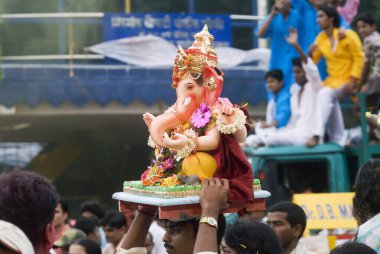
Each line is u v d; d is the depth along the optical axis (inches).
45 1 495.2
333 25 369.1
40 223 110.7
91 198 555.2
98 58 462.6
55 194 113.2
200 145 141.9
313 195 271.3
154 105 468.1
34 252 109.2
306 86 353.1
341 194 272.2
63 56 464.4
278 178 344.5
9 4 493.4
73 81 455.8
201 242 133.2
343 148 338.6
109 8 503.2
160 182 144.7
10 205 109.1
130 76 457.7
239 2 505.0
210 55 147.8
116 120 493.7
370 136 354.3
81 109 464.4
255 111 466.6
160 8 507.5
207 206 135.6
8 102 455.5
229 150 143.4
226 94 460.8
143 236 155.0
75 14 465.7
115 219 308.0
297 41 389.1
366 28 353.4
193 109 146.3
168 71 460.1
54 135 536.1
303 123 347.3
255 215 242.4
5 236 105.3
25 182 110.5
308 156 336.8
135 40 461.4
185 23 464.1
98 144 544.7
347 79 359.9
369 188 167.0
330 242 263.6
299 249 216.1
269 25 392.8
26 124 501.4
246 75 462.6
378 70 349.7
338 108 356.5
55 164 538.0
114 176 554.3
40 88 455.8
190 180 138.9
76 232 270.1
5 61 476.4
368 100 336.8
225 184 137.7
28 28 482.9
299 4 392.2
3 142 534.0
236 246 142.8
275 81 364.2
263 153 337.4
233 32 490.6
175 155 146.0
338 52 361.1
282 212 213.8
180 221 146.0
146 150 550.9
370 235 162.2
